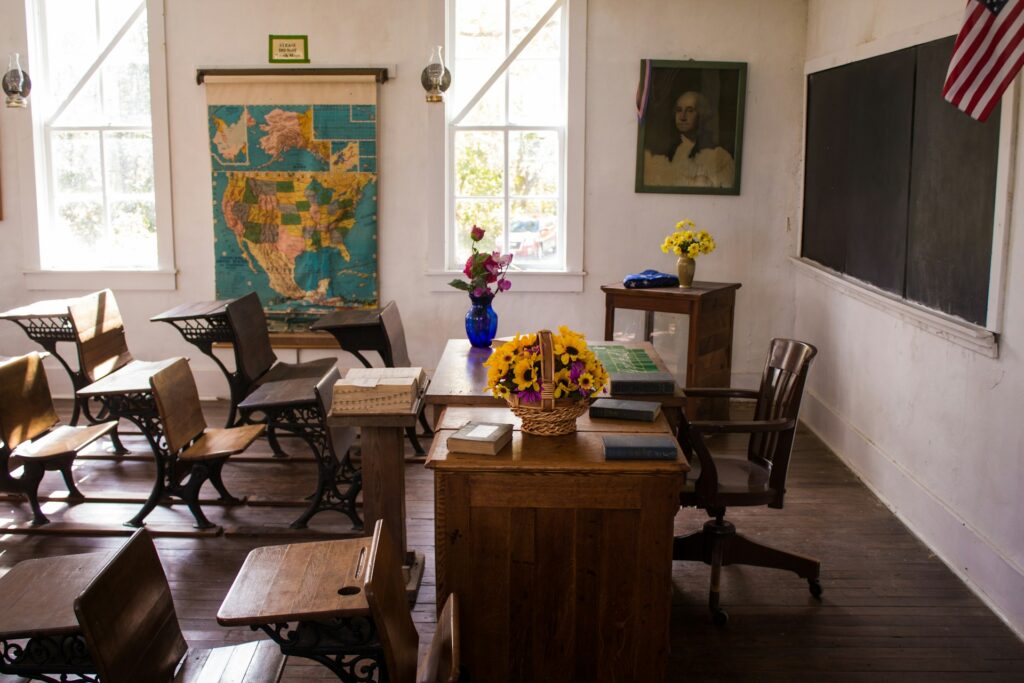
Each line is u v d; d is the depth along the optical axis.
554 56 6.39
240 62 6.36
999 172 3.56
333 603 2.47
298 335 6.60
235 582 2.60
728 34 6.25
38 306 5.65
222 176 6.46
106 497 4.77
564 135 6.44
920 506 4.36
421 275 6.57
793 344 3.82
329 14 6.30
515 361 2.98
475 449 2.83
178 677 2.64
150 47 6.36
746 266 6.48
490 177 6.52
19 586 2.70
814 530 4.46
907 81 4.48
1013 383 3.51
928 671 3.28
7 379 4.31
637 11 6.23
